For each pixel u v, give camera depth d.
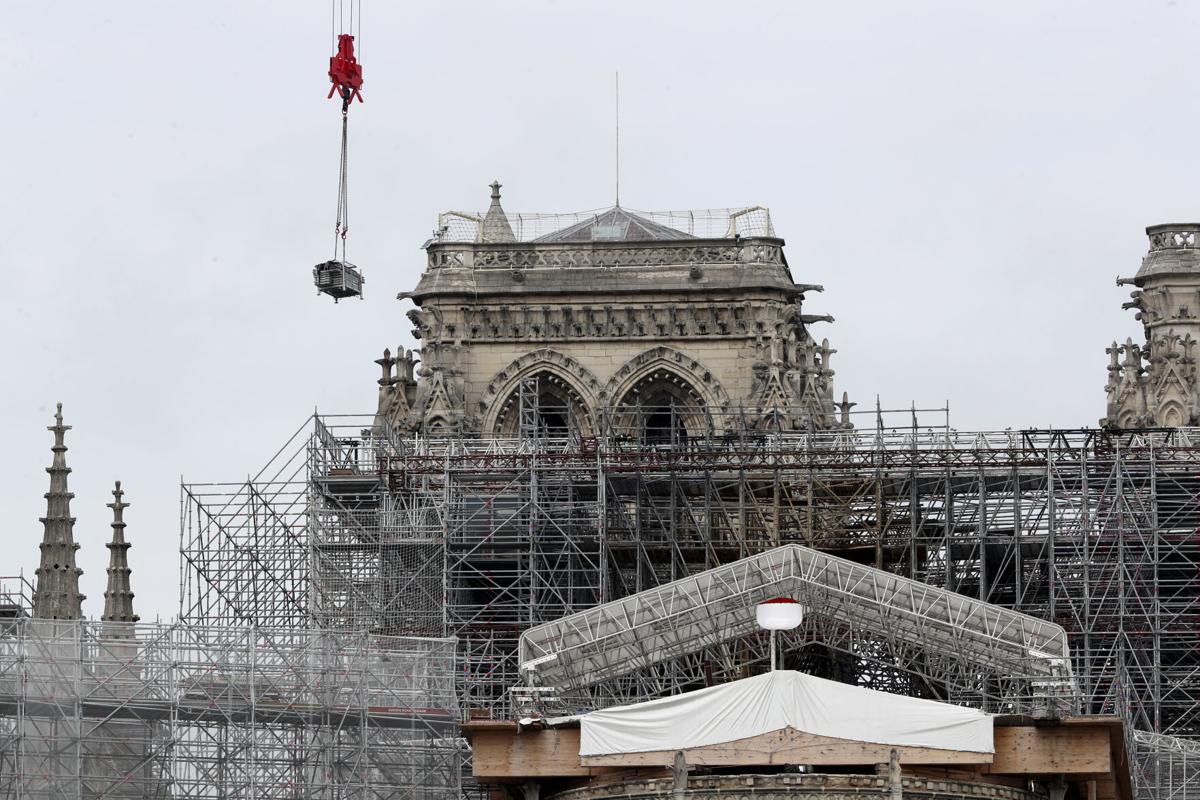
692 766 197.25
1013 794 197.62
